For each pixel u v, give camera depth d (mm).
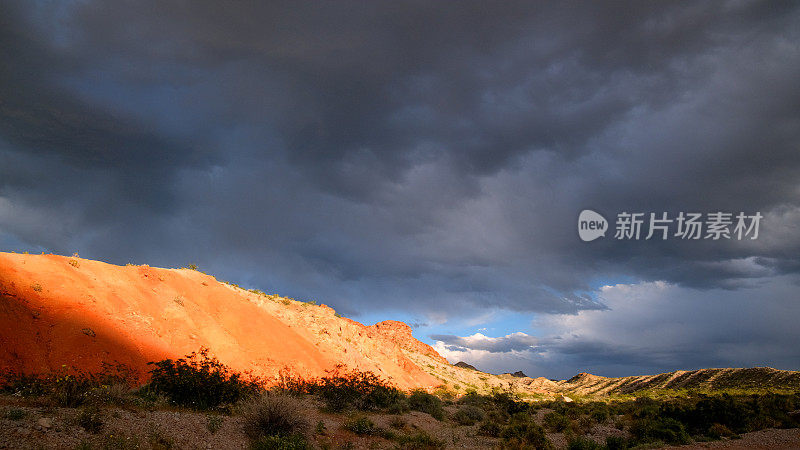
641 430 22578
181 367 19500
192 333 37906
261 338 45031
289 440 14352
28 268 30562
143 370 28875
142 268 42656
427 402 33031
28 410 11586
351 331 68312
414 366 82000
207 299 45938
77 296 31031
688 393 70312
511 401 41094
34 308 27234
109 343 28672
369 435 19328
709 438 20828
